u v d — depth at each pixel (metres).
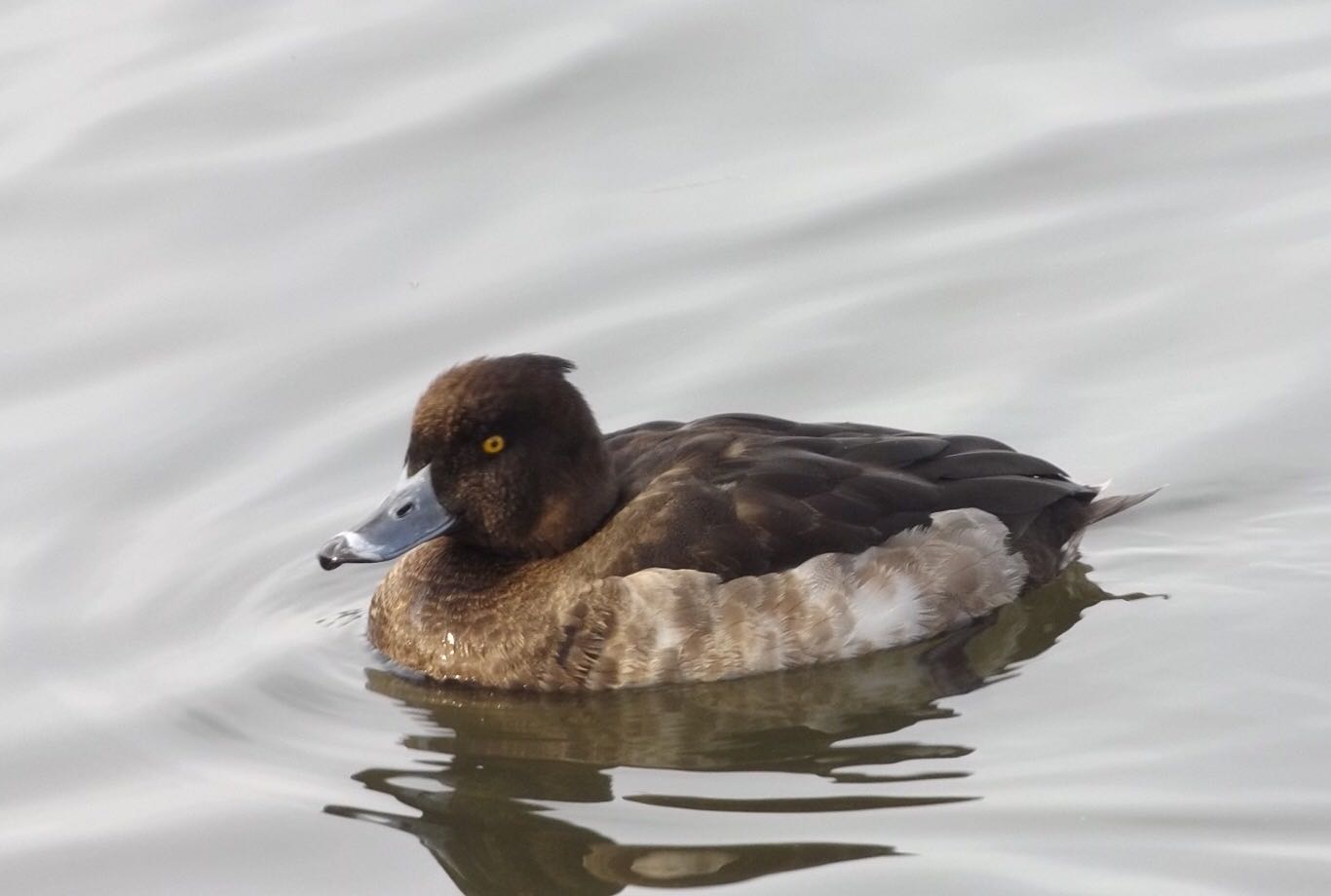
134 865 9.80
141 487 13.59
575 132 17.02
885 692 11.09
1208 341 14.40
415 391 14.32
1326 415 13.41
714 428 12.03
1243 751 10.10
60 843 10.01
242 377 14.59
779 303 15.10
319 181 16.53
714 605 11.15
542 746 10.79
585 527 11.56
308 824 10.05
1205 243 15.38
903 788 10.03
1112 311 14.80
